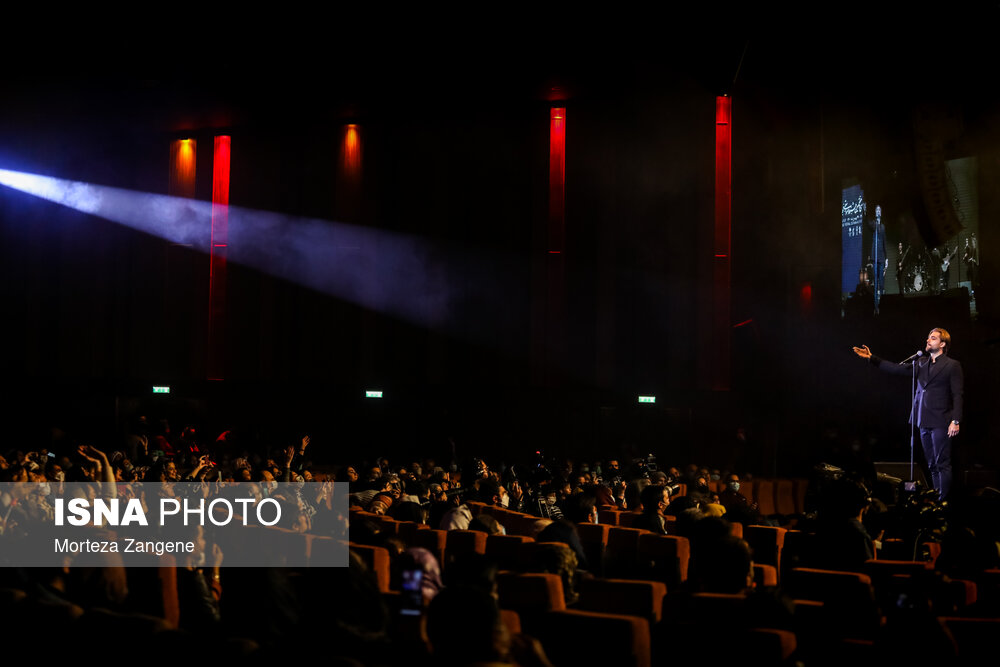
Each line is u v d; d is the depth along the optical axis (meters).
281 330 25.58
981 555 5.72
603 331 23.77
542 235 24.08
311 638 3.65
